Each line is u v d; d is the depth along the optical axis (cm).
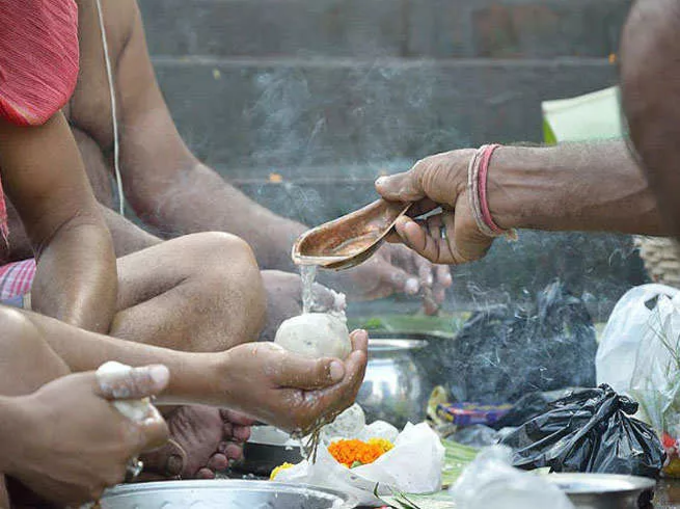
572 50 1381
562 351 523
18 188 382
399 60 1333
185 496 343
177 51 1359
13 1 372
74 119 539
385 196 400
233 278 407
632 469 366
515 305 569
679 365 421
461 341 541
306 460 360
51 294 364
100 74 541
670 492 384
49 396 266
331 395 316
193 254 411
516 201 372
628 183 352
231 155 1266
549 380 521
